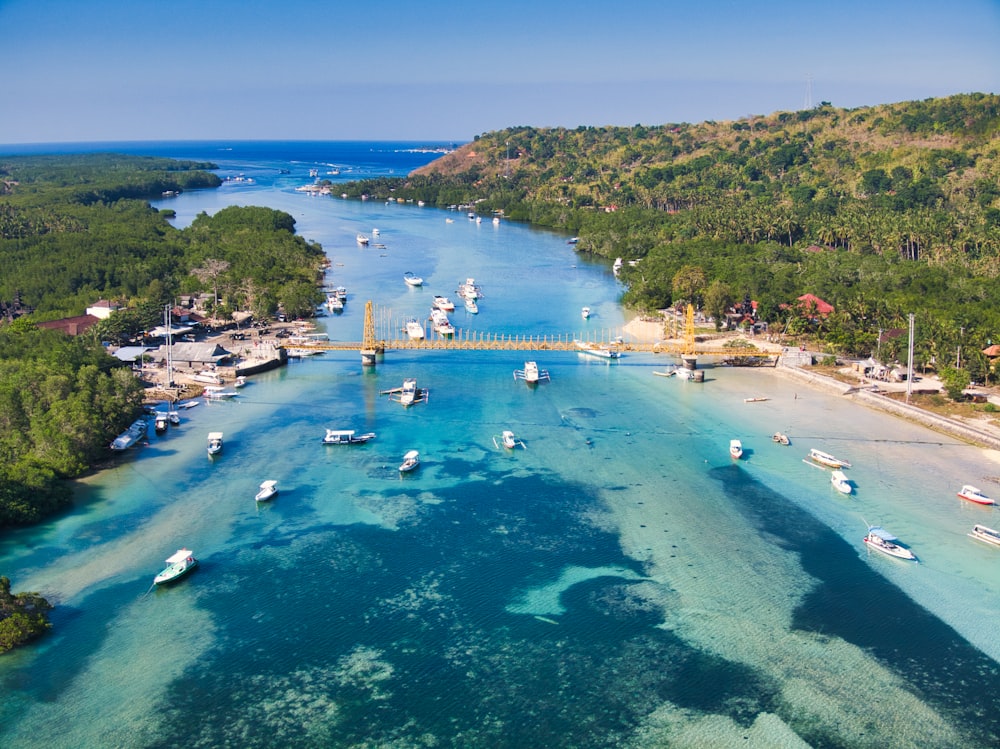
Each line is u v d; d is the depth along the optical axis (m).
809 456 140.88
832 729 78.81
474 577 103.19
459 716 80.19
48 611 94.50
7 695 82.00
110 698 81.81
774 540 112.31
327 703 81.69
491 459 140.12
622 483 130.50
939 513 119.75
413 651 89.31
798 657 88.50
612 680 85.12
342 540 112.19
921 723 79.44
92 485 128.12
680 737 77.81
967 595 99.38
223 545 110.38
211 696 82.44
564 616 95.44
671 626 93.62
